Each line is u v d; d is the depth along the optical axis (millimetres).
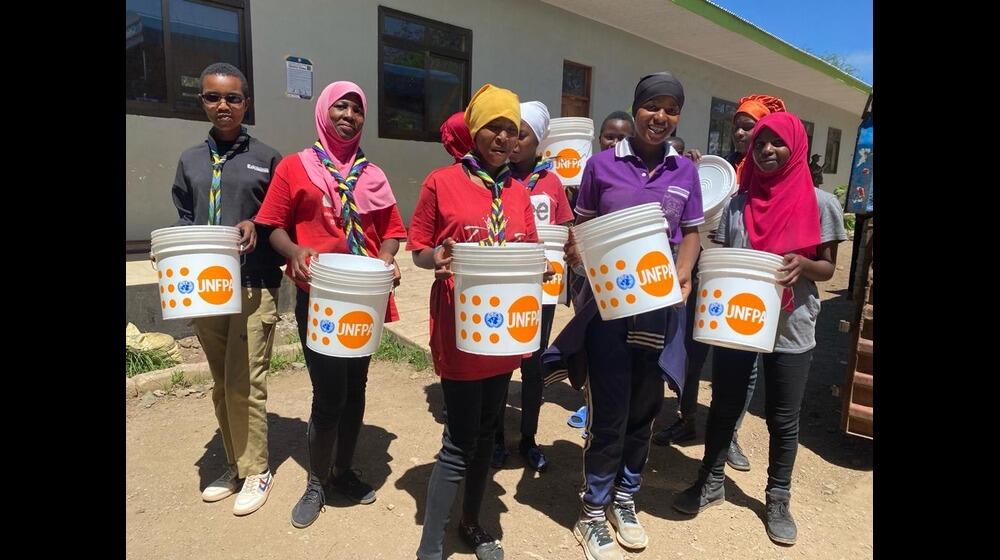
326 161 2557
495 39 9656
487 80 9688
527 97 10375
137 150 6246
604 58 11555
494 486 3123
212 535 2641
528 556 2574
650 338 2441
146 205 6371
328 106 2562
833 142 21156
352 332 2346
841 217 2525
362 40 7957
